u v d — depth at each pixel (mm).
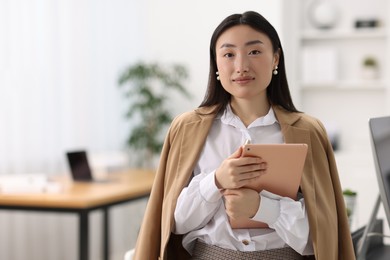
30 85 4426
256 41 1464
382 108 5086
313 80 5098
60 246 4727
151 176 4227
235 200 1420
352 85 5016
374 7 5082
